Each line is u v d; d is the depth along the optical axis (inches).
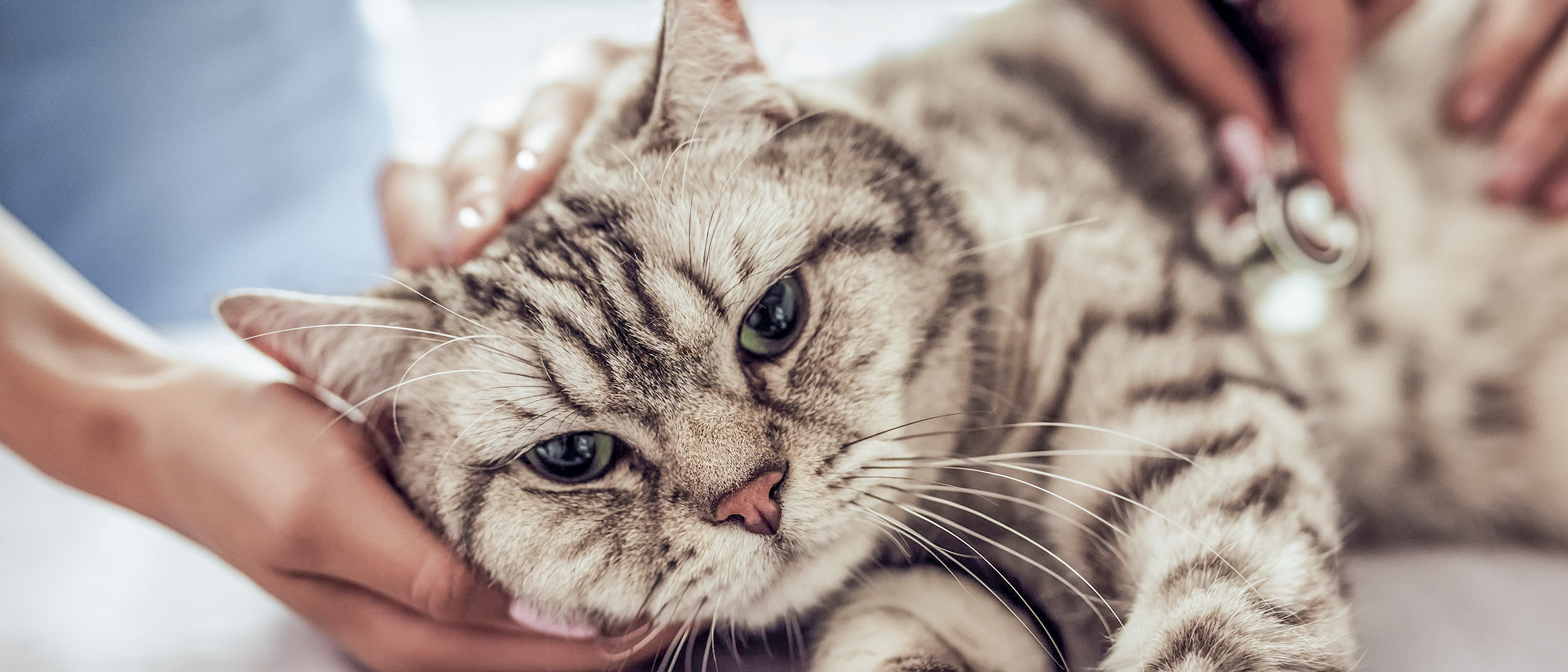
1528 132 15.6
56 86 21.2
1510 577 13.7
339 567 12.7
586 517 13.1
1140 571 13.0
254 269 22.7
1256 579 12.4
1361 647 12.6
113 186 21.6
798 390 13.2
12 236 14.6
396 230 14.8
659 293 13.0
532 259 13.3
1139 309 14.1
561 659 13.3
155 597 14.4
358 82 23.8
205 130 22.2
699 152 13.5
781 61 15.5
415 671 13.1
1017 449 14.1
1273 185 15.1
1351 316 15.5
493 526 13.2
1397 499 16.1
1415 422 15.8
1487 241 16.1
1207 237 15.3
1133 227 14.8
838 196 13.6
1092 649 13.5
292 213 22.9
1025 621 13.6
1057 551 13.8
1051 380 14.2
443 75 31.1
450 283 13.6
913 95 16.0
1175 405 13.5
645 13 17.0
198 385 13.4
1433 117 16.7
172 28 21.9
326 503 12.6
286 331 13.1
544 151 14.0
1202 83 15.9
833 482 13.1
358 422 13.5
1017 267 14.4
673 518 12.9
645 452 13.1
